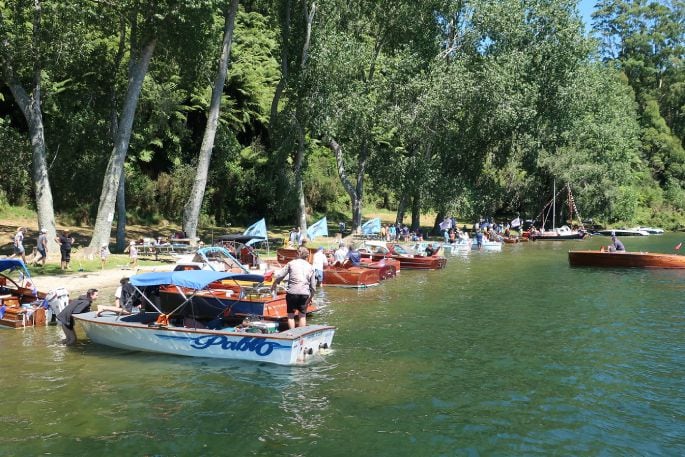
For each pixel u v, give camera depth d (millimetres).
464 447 8039
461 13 42688
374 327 15148
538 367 11711
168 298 14555
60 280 20391
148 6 25141
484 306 18281
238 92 47281
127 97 25906
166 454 7723
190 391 10133
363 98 37375
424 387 10438
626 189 62312
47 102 31781
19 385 10352
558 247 43312
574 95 45750
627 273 27250
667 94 86938
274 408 9367
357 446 8016
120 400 9648
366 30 42062
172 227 41531
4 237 29703
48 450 7785
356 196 43344
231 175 45938
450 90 38375
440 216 50219
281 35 38656
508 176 57344
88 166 33531
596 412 9359
